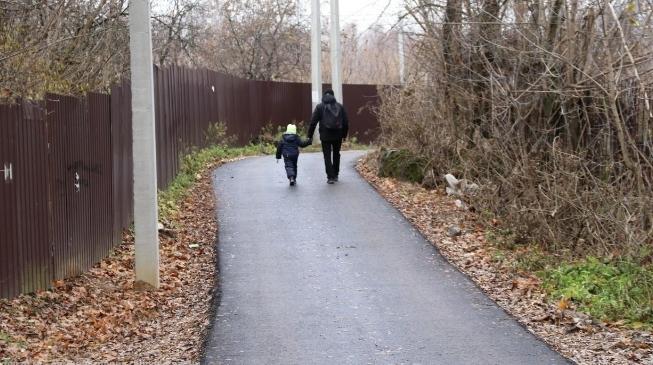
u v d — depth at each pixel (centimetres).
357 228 1353
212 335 824
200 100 2228
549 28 1434
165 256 1180
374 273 1095
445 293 997
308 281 1054
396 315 901
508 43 1515
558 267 1107
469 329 844
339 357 753
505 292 1009
